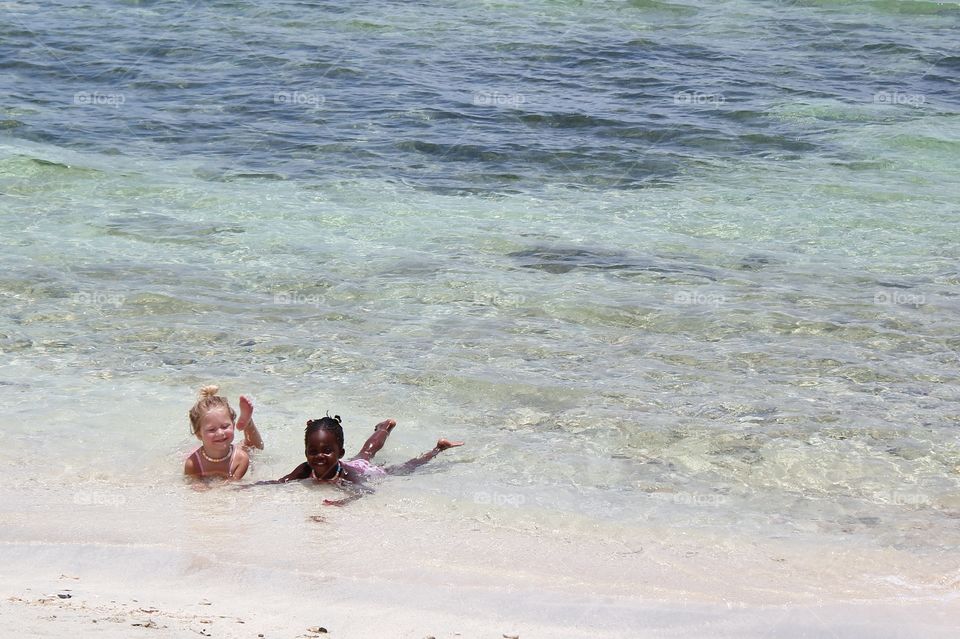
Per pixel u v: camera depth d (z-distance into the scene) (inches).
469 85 1219.2
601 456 428.8
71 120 1055.6
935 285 653.3
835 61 1353.3
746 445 438.6
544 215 800.3
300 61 1310.3
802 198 847.7
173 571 319.3
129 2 1616.6
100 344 544.7
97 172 883.4
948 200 845.2
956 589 322.0
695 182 892.6
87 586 300.8
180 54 1337.4
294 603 297.7
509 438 445.4
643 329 578.6
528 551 344.5
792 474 413.1
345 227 762.8
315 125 1055.6
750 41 1449.3
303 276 660.7
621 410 473.1
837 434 449.4
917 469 417.7
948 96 1194.6
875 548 351.9
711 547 351.3
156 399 478.9
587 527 365.7
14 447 424.2
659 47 1411.2
